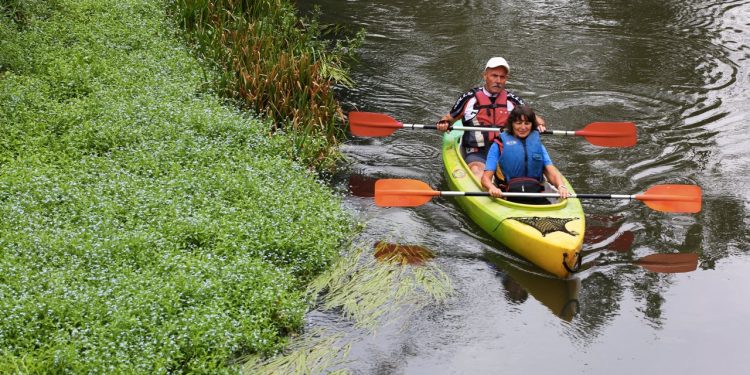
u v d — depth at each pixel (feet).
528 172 23.52
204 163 23.75
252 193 22.34
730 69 36.45
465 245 22.58
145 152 23.43
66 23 31.81
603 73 35.96
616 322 19.21
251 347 17.26
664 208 22.67
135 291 17.02
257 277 18.66
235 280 18.29
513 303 19.95
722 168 27.37
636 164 27.73
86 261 18.08
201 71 30.50
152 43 31.96
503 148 23.57
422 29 41.37
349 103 32.48
